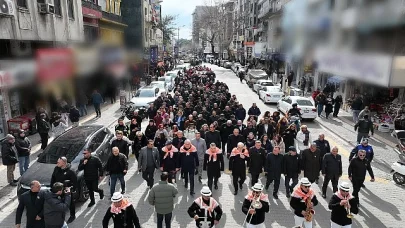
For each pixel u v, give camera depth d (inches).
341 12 635.5
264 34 1959.9
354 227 314.3
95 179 339.9
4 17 536.4
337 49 641.0
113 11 1359.5
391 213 342.6
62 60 620.4
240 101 1054.4
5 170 441.4
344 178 433.4
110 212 243.9
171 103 706.2
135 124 517.3
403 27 511.5
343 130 683.4
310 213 260.4
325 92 939.3
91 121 743.1
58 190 248.7
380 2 541.3
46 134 509.0
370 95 797.2
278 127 496.7
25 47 614.2
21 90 570.9
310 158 363.3
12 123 569.9
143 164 370.9
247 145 420.2
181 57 4645.7
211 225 246.7
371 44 563.2
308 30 710.5
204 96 736.3
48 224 247.0
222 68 2650.1
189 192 384.5
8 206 350.9
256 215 251.1
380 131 654.5
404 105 687.7
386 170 463.8
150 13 1886.1
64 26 755.4
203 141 409.7
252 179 384.5
